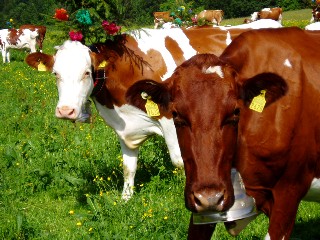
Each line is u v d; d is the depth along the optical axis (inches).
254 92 161.2
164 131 268.8
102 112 284.4
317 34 194.2
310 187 186.7
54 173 311.3
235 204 169.5
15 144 381.1
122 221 240.4
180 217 241.0
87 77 263.0
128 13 289.3
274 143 175.0
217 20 1476.4
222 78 156.3
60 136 387.2
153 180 291.0
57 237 245.0
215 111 150.3
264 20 339.6
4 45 986.1
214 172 146.9
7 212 277.4
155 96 165.6
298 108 175.5
